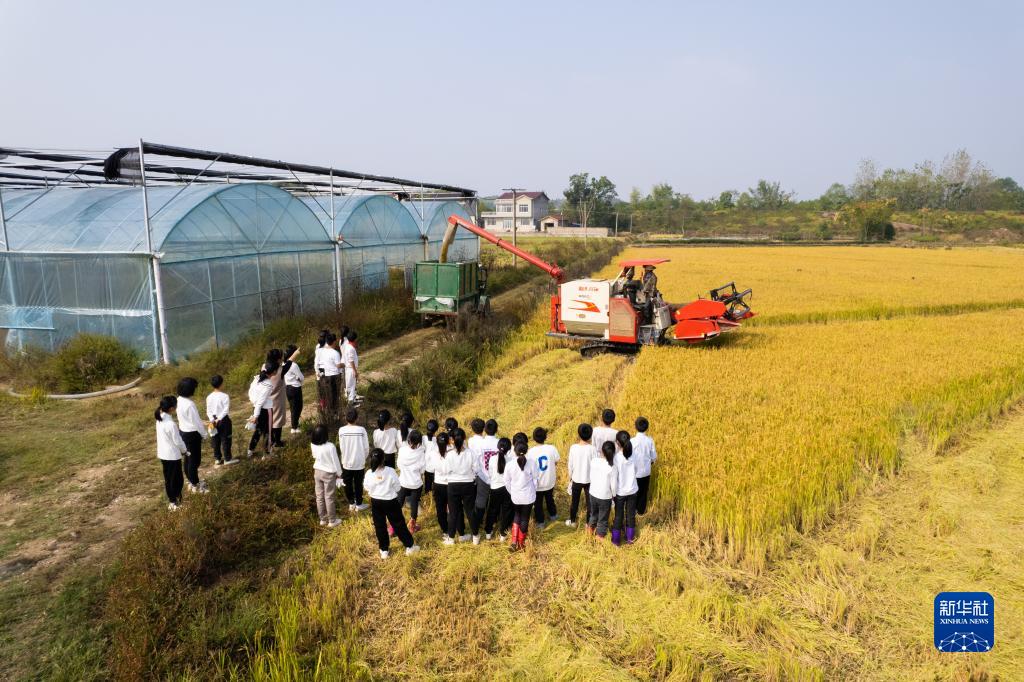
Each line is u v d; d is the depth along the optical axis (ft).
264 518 27.53
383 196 95.76
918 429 39.83
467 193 123.03
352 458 29.78
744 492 29.04
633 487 26.58
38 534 28.12
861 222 331.36
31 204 62.95
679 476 30.73
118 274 55.42
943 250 244.42
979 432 40.22
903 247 266.77
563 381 52.24
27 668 19.74
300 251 75.51
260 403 36.06
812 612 22.61
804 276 132.05
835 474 31.12
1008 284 116.98
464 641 21.35
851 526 28.50
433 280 75.92
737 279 125.18
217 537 25.64
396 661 20.38
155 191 63.87
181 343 57.41
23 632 21.44
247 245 66.13
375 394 46.75
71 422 43.39
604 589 23.68
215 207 61.11
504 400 47.37
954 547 26.63
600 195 433.07
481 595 23.77
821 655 20.56
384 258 97.25
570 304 63.31
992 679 19.39
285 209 72.33
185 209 57.98
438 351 55.77
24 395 48.88
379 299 82.89
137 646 19.54
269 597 23.40
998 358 56.49
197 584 24.25
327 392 40.27
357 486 30.35
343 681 18.97
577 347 65.98
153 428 42.19
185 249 57.41
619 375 54.29
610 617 22.41
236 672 19.17
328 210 85.15
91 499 31.71
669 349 60.54
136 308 55.62
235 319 64.80
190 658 19.86
